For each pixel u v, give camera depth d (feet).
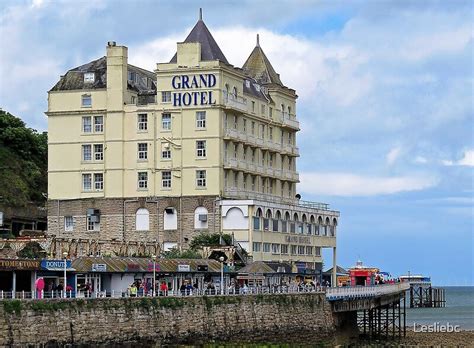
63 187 565.12
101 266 397.19
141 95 571.28
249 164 579.07
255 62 631.56
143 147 558.15
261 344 399.65
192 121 552.82
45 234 524.93
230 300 414.00
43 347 330.54
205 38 566.77
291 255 587.68
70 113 565.94
